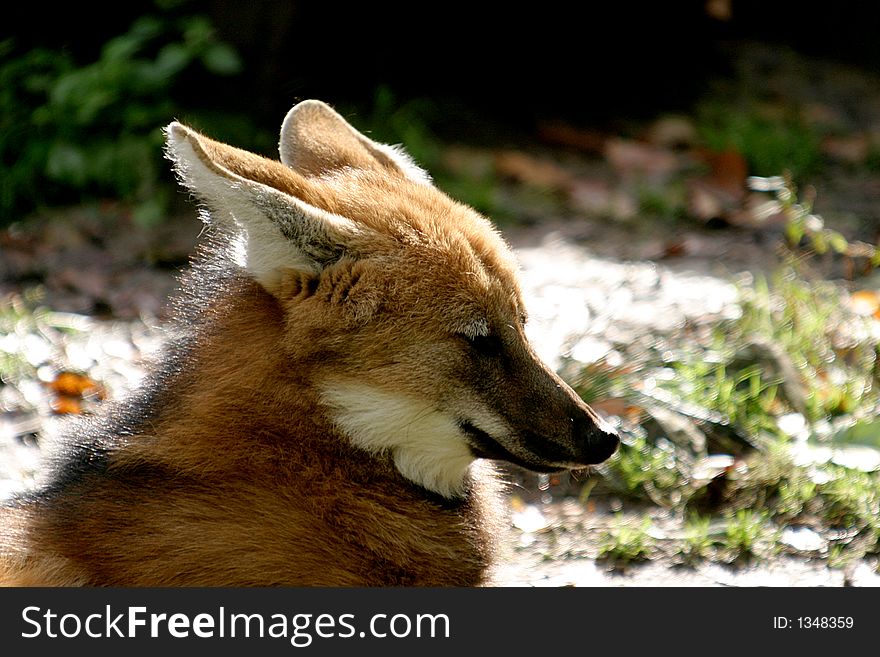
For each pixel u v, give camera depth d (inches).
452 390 268.7
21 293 538.6
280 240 256.5
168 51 661.3
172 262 574.2
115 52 661.3
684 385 411.5
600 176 704.4
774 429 401.4
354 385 264.4
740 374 420.8
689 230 627.5
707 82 830.5
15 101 678.5
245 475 264.8
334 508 269.4
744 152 723.4
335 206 272.1
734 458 389.4
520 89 795.4
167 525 258.4
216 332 271.3
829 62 884.0
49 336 481.7
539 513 370.6
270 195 252.8
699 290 509.7
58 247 593.3
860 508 358.0
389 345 262.2
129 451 266.5
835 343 455.5
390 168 314.0
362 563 271.9
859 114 812.6
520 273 290.8
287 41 689.0
